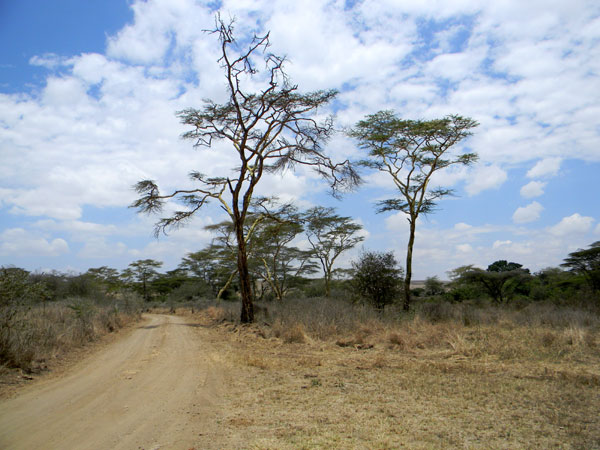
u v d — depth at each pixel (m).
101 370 9.84
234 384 8.10
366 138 24.02
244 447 4.72
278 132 21.72
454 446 4.70
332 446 4.71
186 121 21.97
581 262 28.30
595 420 5.55
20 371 9.05
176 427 5.49
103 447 4.79
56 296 30.75
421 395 6.95
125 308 30.38
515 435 5.02
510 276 35.12
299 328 14.88
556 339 12.19
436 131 22.66
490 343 12.16
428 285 44.47
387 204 24.97
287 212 30.48
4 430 5.40
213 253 46.81
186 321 27.95
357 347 13.03
